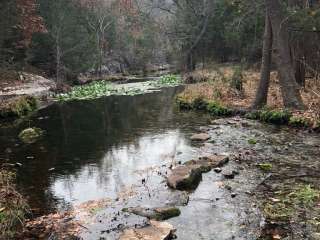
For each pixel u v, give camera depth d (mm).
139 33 61156
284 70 14578
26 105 20297
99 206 7277
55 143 12680
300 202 6824
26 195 8070
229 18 36281
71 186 8523
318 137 11500
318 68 21203
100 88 30875
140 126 15039
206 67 39125
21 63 34188
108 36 54969
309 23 18938
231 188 7730
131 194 7781
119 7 57062
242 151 10430
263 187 7703
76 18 43750
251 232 5918
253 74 27219
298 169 8680
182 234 5973
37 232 6293
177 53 47375
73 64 40438
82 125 15891
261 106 15781
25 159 10820
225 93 19531
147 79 42531
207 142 11695
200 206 6977
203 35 39938
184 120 15734
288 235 5742
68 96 27219
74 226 6445
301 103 14359
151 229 5973
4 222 6254
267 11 15117
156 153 10906
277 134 12164
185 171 8320
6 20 28484
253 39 31328
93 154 11141
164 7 44156
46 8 37438
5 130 15383
